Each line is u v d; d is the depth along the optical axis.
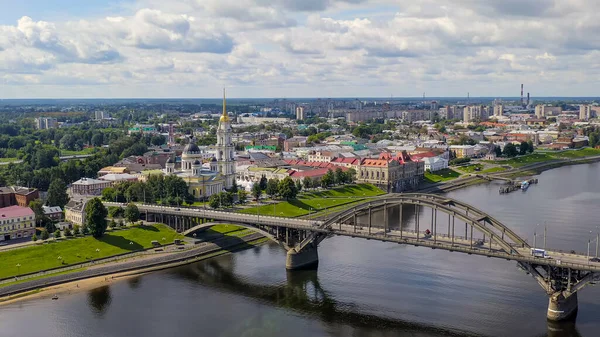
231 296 171.88
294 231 199.50
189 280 187.12
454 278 182.25
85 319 154.75
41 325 150.88
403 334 143.38
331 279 184.62
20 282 177.00
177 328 148.50
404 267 194.75
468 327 145.62
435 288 173.75
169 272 195.62
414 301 163.75
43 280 180.50
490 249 158.12
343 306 161.88
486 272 187.50
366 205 182.50
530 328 143.62
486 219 168.12
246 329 147.50
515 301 161.75
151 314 158.12
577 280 145.00
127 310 161.12
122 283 184.00
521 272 187.12
